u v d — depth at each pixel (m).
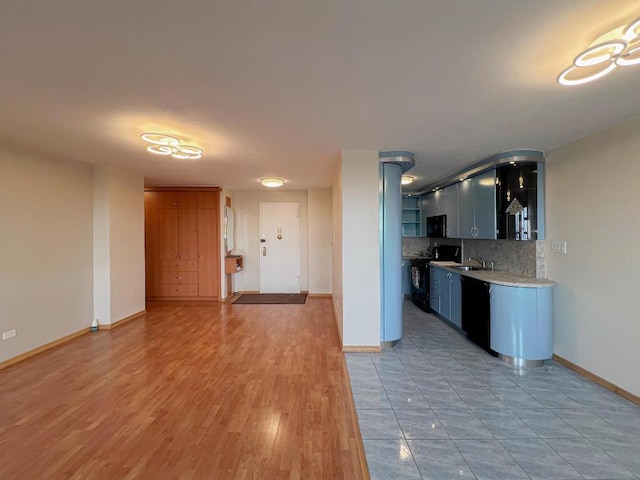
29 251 3.64
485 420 2.33
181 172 5.07
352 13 1.40
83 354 3.72
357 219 3.72
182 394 2.80
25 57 1.74
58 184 4.02
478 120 2.71
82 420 2.40
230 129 2.92
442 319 5.13
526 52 1.71
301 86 2.10
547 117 2.62
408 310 5.81
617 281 2.73
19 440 2.17
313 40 1.60
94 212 4.58
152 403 2.65
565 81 1.85
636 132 2.58
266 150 3.68
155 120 2.69
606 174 2.84
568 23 1.47
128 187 5.02
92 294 4.59
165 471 1.89
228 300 6.76
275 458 2.01
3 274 3.36
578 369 3.13
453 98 2.28
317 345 4.04
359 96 2.25
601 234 2.89
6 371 3.25
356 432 2.27
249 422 2.39
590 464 1.88
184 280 6.74
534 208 3.64
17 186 3.51
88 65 1.83
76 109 2.45
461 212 4.85
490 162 3.91
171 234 6.73
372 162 3.68
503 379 3.00
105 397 2.74
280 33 1.54
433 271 5.38
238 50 1.69
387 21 1.46
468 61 1.80
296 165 4.51
